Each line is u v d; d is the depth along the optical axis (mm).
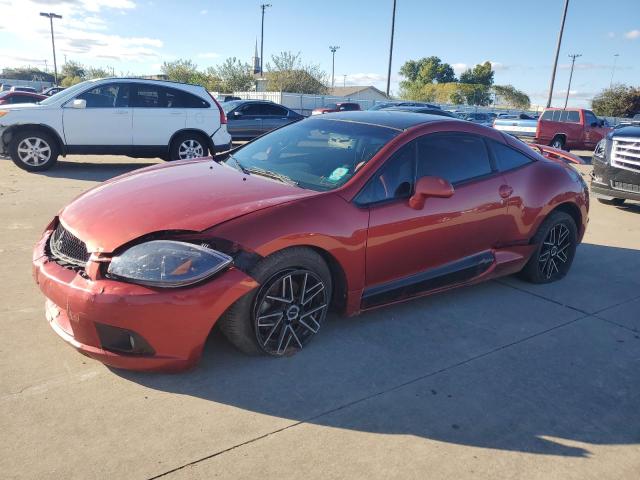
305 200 3213
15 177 8852
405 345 3576
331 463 2430
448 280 4082
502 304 4426
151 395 2824
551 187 4672
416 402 2941
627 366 3523
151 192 3268
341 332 3682
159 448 2439
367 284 3562
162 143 10320
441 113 17172
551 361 3520
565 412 2961
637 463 2590
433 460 2498
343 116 4375
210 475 2299
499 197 4238
